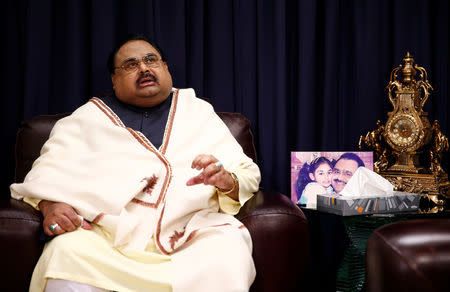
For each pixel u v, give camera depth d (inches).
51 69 73.5
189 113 62.0
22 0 72.7
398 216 55.9
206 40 78.8
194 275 42.4
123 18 75.4
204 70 79.2
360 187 59.6
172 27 75.4
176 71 76.0
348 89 81.6
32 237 45.0
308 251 49.2
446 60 80.9
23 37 71.2
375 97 80.4
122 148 54.3
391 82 71.0
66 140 55.4
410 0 79.0
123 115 61.2
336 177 66.6
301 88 78.4
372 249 30.5
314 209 60.5
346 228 59.6
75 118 57.9
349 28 81.1
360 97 79.9
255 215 48.2
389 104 80.9
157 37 74.4
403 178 66.5
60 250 41.8
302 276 47.9
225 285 42.0
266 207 49.6
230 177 51.3
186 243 48.6
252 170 58.1
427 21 78.9
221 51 78.3
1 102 73.5
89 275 41.1
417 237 29.1
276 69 77.5
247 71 78.5
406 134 67.7
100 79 73.7
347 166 67.0
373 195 58.9
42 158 53.9
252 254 47.2
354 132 81.2
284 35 77.3
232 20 78.2
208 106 64.8
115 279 42.2
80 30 73.4
